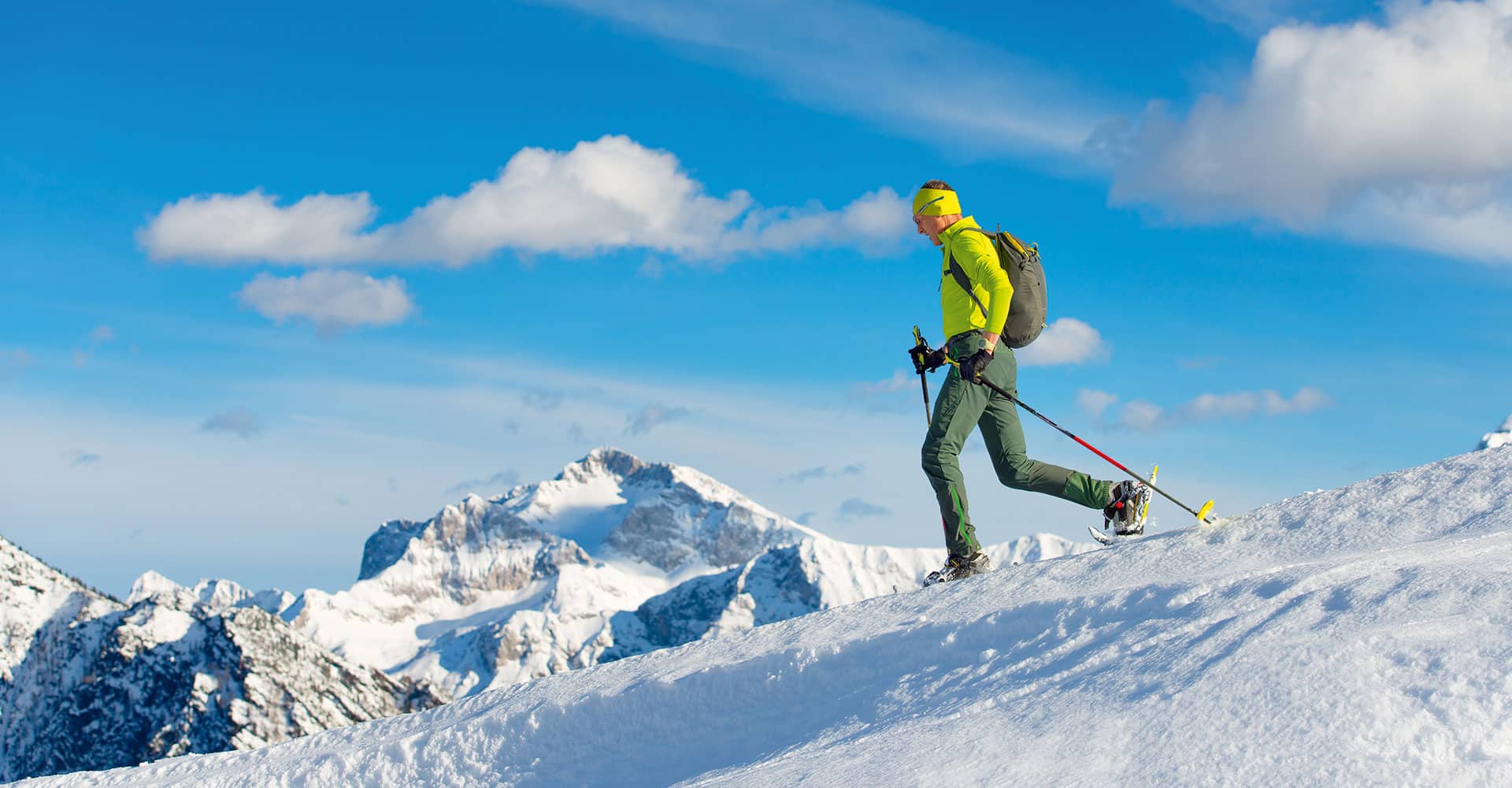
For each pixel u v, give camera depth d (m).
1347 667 3.94
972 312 7.93
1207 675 4.26
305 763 7.80
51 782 9.09
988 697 5.25
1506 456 6.46
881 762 4.54
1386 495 6.60
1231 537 6.73
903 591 7.59
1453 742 3.45
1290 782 3.48
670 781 6.40
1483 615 4.07
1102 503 7.83
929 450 8.06
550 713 7.10
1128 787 3.73
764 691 6.55
